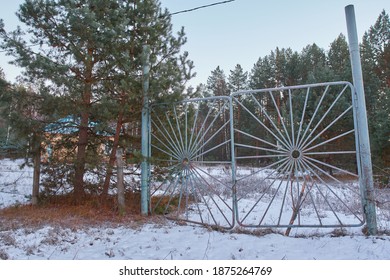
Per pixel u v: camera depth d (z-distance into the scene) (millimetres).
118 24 6617
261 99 31438
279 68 31000
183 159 6477
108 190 7770
